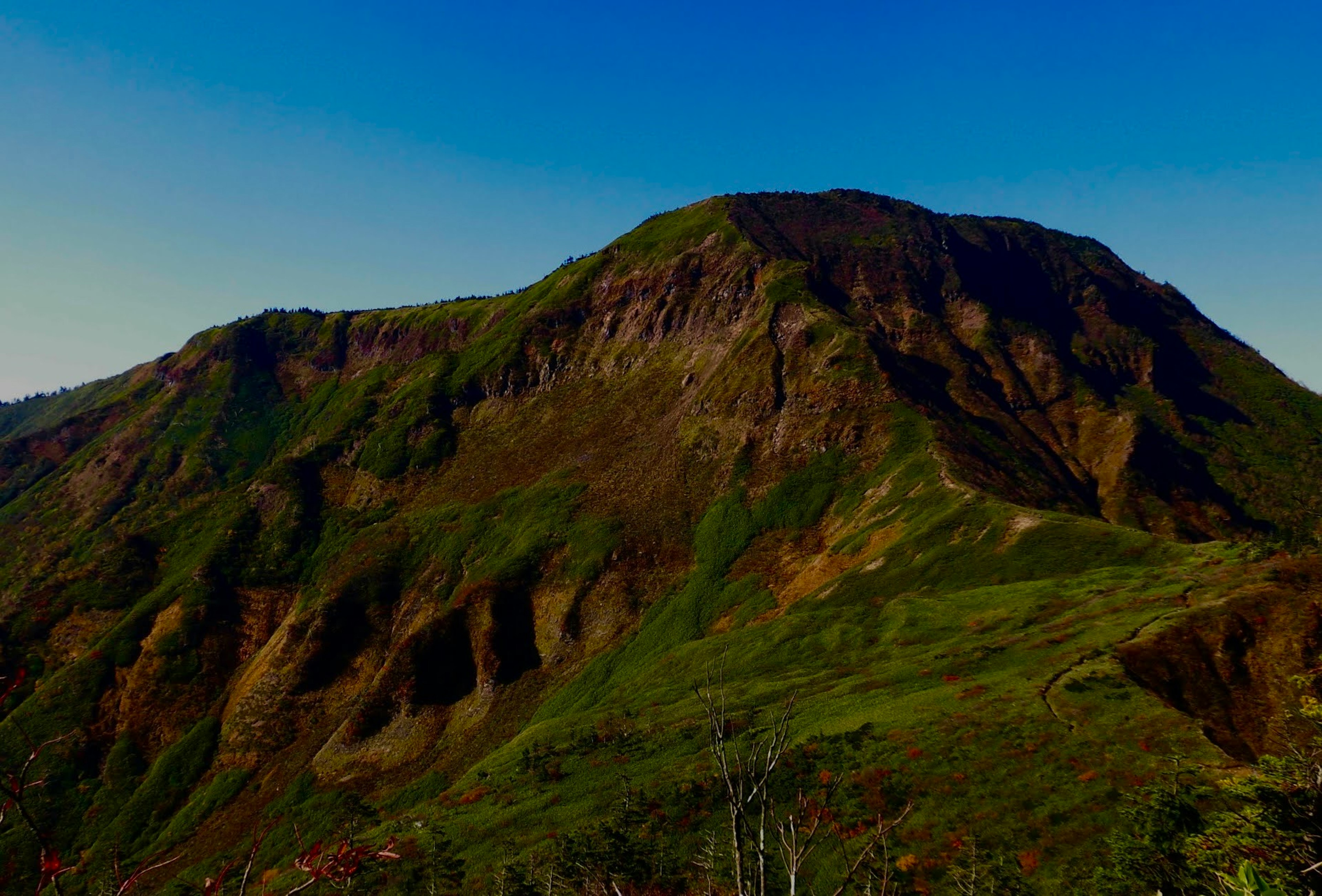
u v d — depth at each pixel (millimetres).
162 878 93500
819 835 46812
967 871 40375
